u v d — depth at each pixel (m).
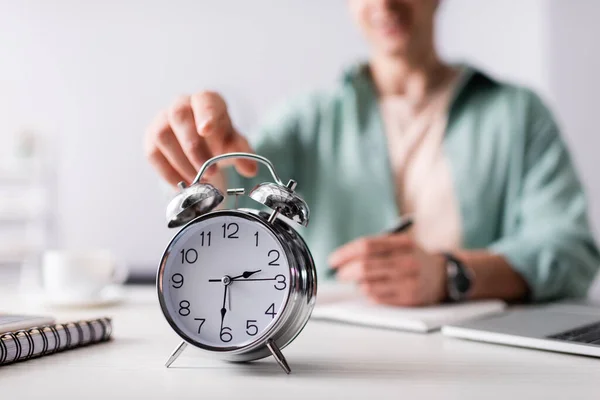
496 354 0.56
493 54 2.87
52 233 3.58
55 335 0.54
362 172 1.49
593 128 2.50
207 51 3.55
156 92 3.62
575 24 2.56
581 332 0.61
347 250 0.90
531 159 1.41
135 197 3.59
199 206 0.50
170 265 0.51
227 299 0.50
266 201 0.48
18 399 0.40
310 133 1.56
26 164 3.57
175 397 0.40
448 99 1.51
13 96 3.71
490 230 1.46
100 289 0.95
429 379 0.46
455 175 1.46
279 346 0.50
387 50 1.45
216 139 0.66
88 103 3.65
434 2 1.47
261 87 3.48
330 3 3.36
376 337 0.66
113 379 0.45
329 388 0.43
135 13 3.61
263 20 3.47
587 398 0.40
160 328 0.69
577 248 1.10
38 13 3.69
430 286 0.88
